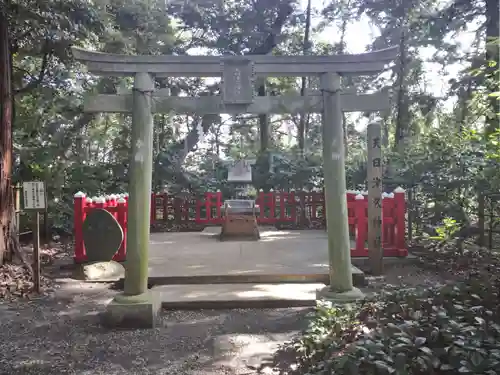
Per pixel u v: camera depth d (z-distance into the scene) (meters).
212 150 22.00
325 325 4.07
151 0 14.29
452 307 3.54
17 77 10.29
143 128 5.28
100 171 13.27
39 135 12.72
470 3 11.09
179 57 5.30
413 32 12.41
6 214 7.93
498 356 2.72
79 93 11.38
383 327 3.42
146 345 4.78
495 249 8.19
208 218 13.83
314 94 5.48
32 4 7.81
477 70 8.59
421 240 10.12
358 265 8.08
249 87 5.33
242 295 6.23
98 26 9.12
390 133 16.86
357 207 8.16
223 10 16.08
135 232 5.36
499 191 7.63
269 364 4.19
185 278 6.95
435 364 2.83
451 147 9.27
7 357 4.51
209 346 4.73
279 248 9.55
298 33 18.22
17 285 6.91
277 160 15.32
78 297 6.54
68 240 11.48
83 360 4.43
